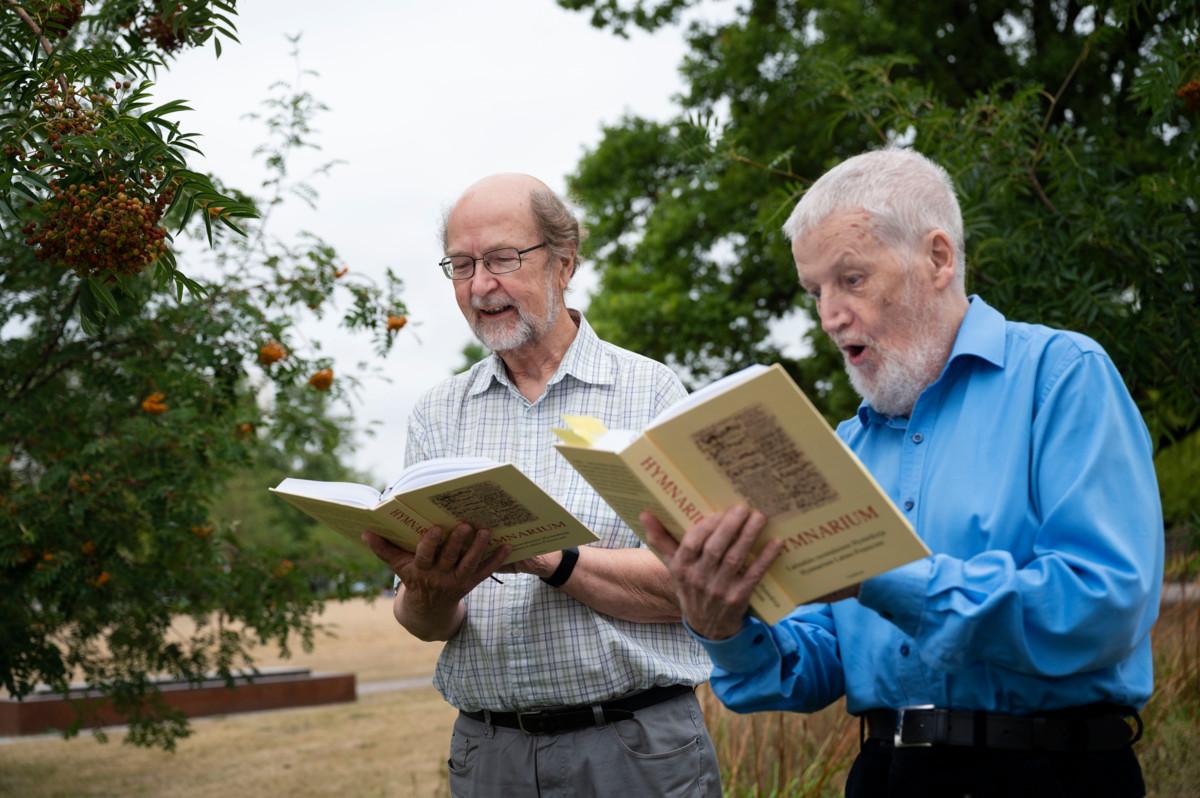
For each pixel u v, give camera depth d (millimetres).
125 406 5922
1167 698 5496
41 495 5637
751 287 14516
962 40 11961
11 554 5539
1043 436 2070
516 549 2523
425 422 3207
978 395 2148
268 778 8922
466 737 2984
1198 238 4664
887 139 5484
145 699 7047
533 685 2838
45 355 5707
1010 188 4895
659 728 2832
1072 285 4676
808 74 5680
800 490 1832
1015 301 4664
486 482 2312
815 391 13453
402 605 2869
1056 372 2088
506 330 2979
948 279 2180
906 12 12352
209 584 6547
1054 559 1961
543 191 3035
